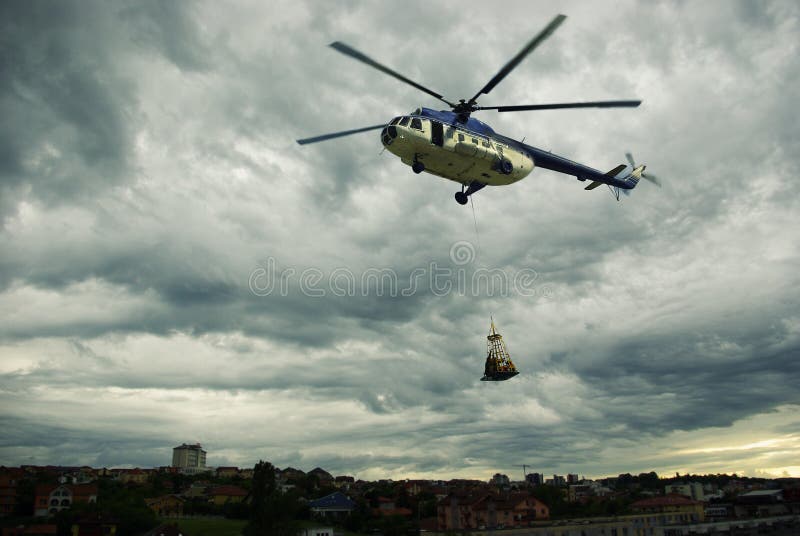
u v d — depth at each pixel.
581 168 37.25
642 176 41.88
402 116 27.75
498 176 30.80
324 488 148.12
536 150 33.84
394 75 26.06
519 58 24.50
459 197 32.50
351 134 28.56
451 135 28.19
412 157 28.66
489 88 26.97
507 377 31.97
